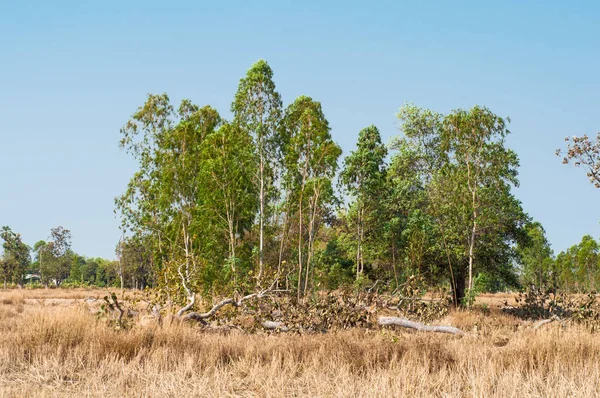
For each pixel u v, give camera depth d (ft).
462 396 29.12
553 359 35.32
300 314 56.85
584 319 63.31
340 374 32.42
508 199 118.93
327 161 118.42
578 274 214.07
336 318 56.70
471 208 115.65
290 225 130.82
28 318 50.57
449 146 119.14
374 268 133.69
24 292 193.47
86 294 171.22
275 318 58.90
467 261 121.90
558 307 84.43
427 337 43.32
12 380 31.48
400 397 27.66
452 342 45.14
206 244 119.55
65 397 27.71
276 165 128.57
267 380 31.42
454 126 116.88
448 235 118.83
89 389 29.66
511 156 118.42
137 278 272.51
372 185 123.44
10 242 289.74
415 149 148.46
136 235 153.79
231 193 117.29
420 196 132.46
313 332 55.57
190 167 130.41
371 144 127.03
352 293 64.90
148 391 28.86
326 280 119.65
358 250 123.65
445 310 71.46
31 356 36.83
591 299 67.15
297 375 34.24
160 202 131.13
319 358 36.91
